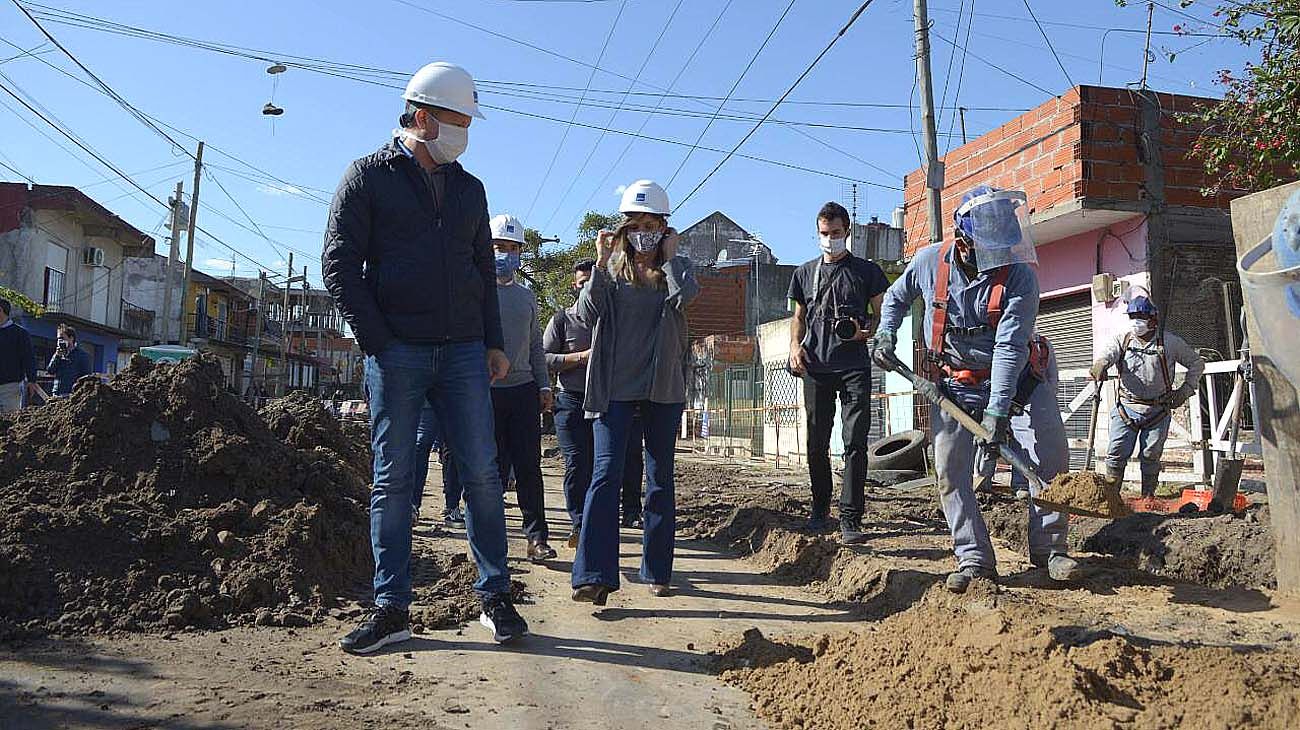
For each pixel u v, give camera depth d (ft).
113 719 8.98
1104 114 35.14
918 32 40.57
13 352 29.81
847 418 19.66
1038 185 37.63
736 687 10.90
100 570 13.20
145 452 16.01
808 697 10.18
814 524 20.20
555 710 9.82
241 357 185.06
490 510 12.63
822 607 14.88
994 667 9.88
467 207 12.68
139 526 14.10
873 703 9.73
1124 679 9.46
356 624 13.15
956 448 14.69
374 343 11.98
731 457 64.80
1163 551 16.19
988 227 14.15
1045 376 15.06
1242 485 26.11
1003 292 14.25
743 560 19.39
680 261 15.08
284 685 10.24
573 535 20.38
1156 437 24.47
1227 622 12.34
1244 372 21.04
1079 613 12.79
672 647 12.44
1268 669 9.64
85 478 15.35
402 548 12.37
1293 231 11.96
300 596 13.84
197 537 14.21
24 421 16.89
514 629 12.29
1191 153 31.60
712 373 78.79
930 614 11.79
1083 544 18.20
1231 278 35.40
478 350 12.78
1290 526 13.80
